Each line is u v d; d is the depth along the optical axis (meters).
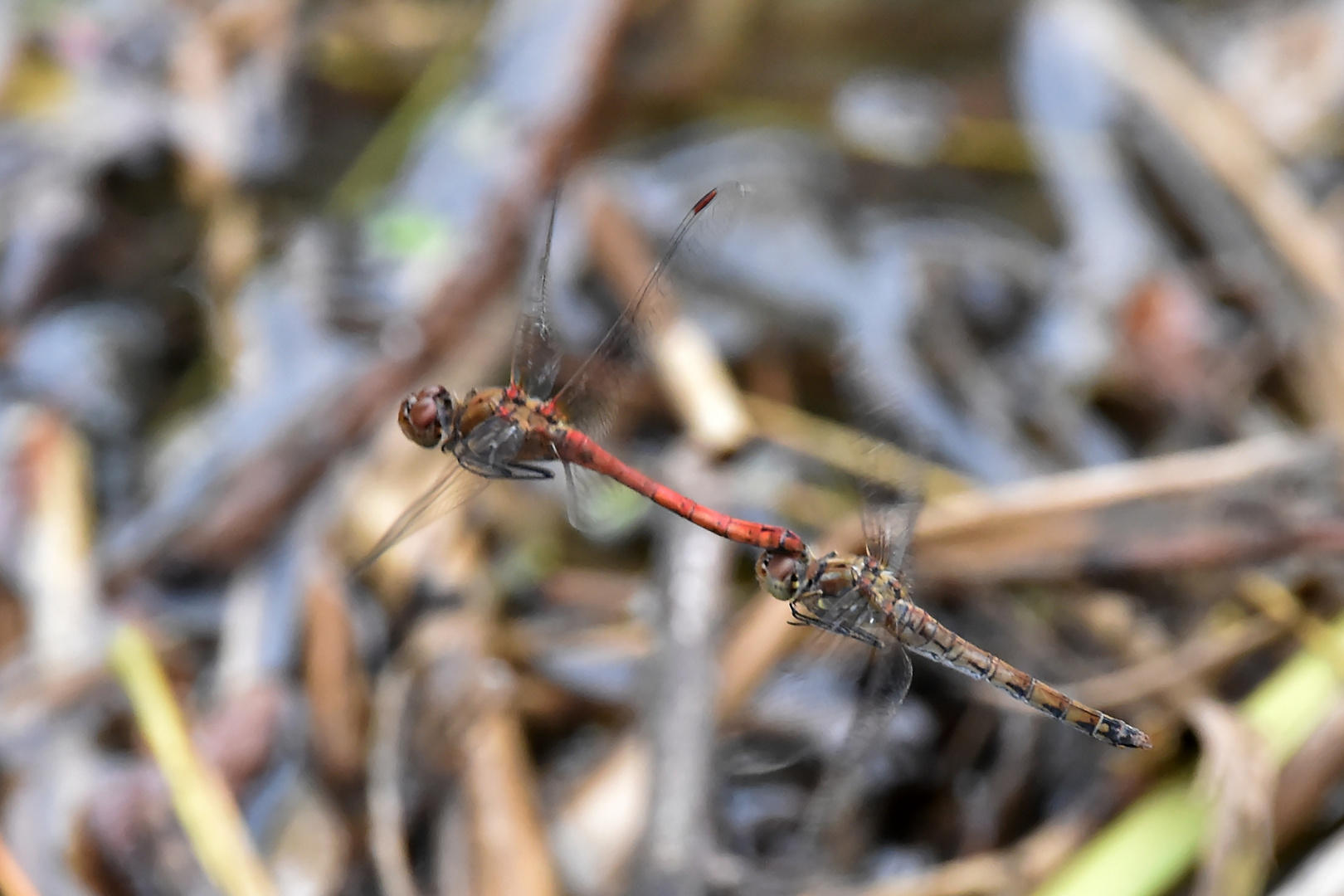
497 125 1.33
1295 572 1.28
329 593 1.27
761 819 1.27
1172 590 1.28
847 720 1.27
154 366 1.32
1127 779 1.27
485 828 1.26
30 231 1.33
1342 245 1.33
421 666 1.27
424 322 1.31
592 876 1.26
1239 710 1.27
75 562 1.29
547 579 1.29
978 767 1.28
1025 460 1.30
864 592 1.25
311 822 1.27
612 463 1.26
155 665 1.28
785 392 1.31
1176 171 1.33
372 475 1.29
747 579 1.29
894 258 1.32
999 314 1.32
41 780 1.27
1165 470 1.28
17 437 1.30
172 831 1.27
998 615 1.28
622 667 1.28
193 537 1.29
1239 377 1.31
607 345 1.26
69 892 1.27
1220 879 1.26
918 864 1.27
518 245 1.31
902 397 1.30
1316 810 1.27
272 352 1.31
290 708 1.28
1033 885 1.27
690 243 1.26
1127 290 1.32
